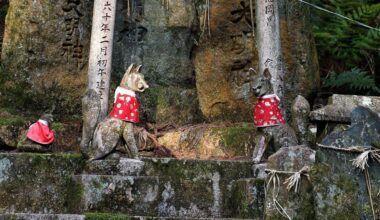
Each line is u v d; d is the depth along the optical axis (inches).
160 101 355.9
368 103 319.9
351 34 458.9
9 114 336.5
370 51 459.8
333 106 318.0
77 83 349.4
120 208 263.0
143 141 329.4
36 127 293.1
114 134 275.3
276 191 227.9
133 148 280.7
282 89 332.5
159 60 362.3
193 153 330.3
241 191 266.1
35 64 343.9
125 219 245.9
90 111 275.6
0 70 343.6
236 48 360.5
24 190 269.1
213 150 327.6
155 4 364.2
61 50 348.2
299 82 358.3
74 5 350.6
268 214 227.8
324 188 220.5
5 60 342.6
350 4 473.1
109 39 326.6
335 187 219.8
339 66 470.0
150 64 361.4
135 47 361.4
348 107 318.0
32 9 344.2
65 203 269.0
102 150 272.8
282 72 334.6
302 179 226.5
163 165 285.4
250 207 259.4
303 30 362.6
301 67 359.9
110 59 327.3
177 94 358.6
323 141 223.3
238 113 357.7
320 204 220.4
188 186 275.7
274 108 289.4
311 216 225.0
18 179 269.6
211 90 358.3
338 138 221.3
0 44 406.9
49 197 269.4
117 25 360.2
